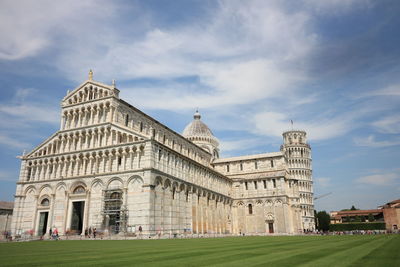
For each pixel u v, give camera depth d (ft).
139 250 82.38
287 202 338.75
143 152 204.74
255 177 351.46
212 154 400.06
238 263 53.21
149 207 189.37
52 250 84.94
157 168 208.13
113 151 214.07
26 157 243.81
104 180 208.23
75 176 218.18
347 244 105.60
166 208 211.00
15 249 90.58
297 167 477.77
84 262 55.16
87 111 232.32
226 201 333.42
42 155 238.27
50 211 218.18
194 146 341.21
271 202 337.31
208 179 298.35
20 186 235.81
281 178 338.95
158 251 78.64
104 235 190.08
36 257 64.80
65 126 239.30
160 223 200.13
